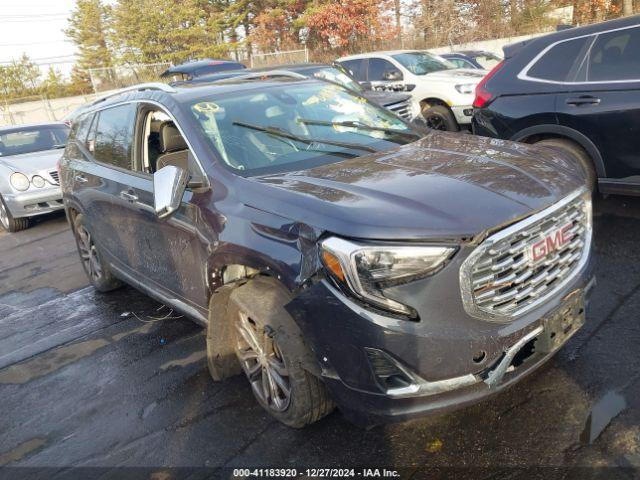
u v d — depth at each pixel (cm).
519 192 267
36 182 885
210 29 3878
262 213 290
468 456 270
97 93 2805
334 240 247
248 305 295
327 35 2856
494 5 2358
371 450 285
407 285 237
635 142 484
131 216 420
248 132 365
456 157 320
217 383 369
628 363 321
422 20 2530
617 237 502
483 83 591
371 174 303
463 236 237
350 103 432
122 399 372
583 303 287
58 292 610
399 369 240
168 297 409
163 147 416
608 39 503
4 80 4950
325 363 260
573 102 513
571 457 260
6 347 490
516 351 254
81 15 5353
